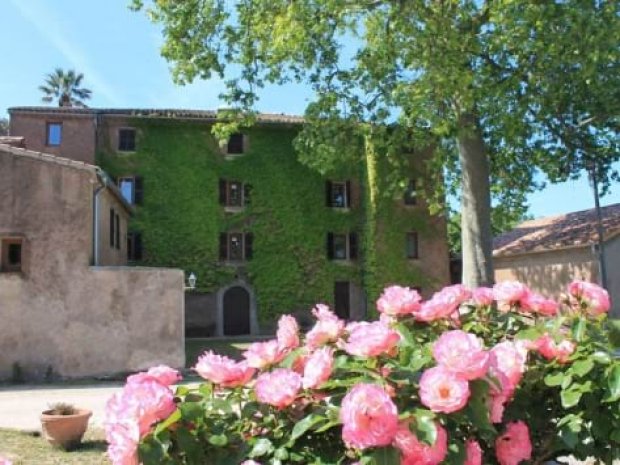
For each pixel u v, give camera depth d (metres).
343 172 35.88
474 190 20.27
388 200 33.84
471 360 2.12
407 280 33.53
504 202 26.22
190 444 2.14
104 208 21.55
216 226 34.00
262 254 34.44
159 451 2.05
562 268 28.80
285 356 2.76
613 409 2.49
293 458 2.24
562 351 2.64
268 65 20.02
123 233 27.73
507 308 3.14
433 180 27.50
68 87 51.16
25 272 17.03
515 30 15.76
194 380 15.42
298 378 2.37
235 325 33.91
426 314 2.97
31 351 16.69
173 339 17.50
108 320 17.20
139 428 2.03
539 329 2.76
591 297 2.97
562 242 28.80
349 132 21.98
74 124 32.38
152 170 33.62
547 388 2.71
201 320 33.34
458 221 42.66
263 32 18.84
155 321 17.45
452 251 43.56
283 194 35.03
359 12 18.91
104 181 18.45
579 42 15.30
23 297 16.91
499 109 18.27
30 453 8.54
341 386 2.34
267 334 33.75
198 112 35.03
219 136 21.05
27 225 17.27
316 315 3.04
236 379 2.48
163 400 2.10
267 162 35.12
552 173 23.69
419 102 17.30
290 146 35.53
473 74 16.89
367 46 20.12
